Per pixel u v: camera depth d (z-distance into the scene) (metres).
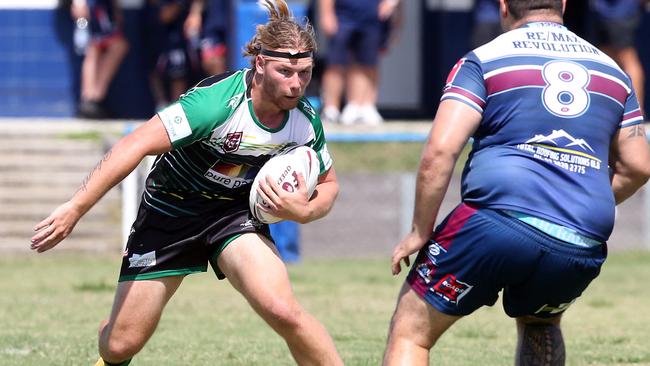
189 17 55.09
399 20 53.38
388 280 38.81
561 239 16.55
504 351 25.16
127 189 43.38
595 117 17.03
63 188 46.66
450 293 17.03
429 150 16.77
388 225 46.75
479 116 16.88
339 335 27.11
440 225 17.17
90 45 55.72
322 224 46.47
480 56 17.14
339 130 49.59
